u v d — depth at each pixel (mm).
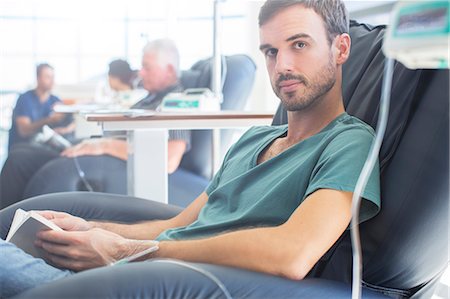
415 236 994
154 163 1775
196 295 814
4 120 4961
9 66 5184
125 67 3842
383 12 2129
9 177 3049
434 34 524
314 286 908
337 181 984
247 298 852
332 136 1104
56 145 3691
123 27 5168
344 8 1185
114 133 2717
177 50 2910
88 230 1205
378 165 1044
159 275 817
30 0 5172
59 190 2691
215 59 2326
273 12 1167
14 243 1159
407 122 1040
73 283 781
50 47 5293
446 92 975
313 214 953
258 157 1286
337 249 1103
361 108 1230
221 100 2422
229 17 3961
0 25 5152
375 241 1028
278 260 911
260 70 3760
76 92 4586
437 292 1445
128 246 1094
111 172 2689
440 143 964
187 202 2457
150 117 1681
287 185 1112
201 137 2660
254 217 1128
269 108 3719
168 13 3484
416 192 980
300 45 1151
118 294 776
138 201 1488
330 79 1170
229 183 1250
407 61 587
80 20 5203
